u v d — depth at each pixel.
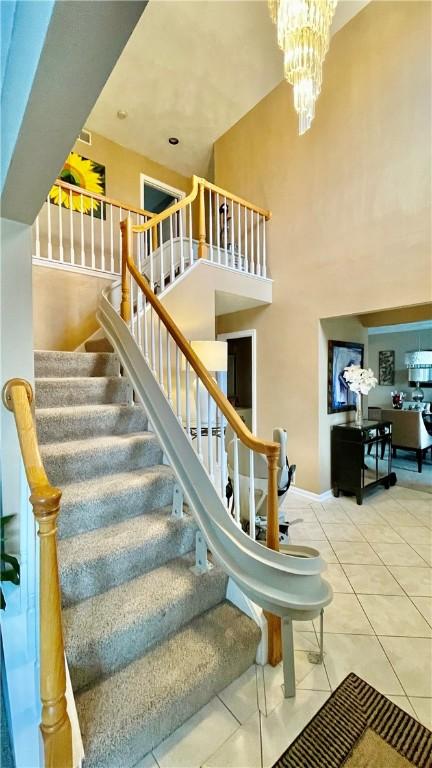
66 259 4.14
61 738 1.00
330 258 3.93
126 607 1.53
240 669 1.61
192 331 3.75
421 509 3.79
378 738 1.36
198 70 4.22
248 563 1.65
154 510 2.13
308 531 3.25
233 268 4.16
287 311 4.43
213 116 4.95
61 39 0.66
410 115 3.21
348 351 4.50
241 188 5.04
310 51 2.69
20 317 1.56
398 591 2.33
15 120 0.92
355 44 3.61
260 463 2.62
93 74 0.75
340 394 4.38
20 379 1.52
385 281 3.44
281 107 4.45
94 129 5.00
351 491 4.04
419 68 3.14
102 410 2.44
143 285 2.66
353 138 3.67
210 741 1.34
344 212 3.78
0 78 1.09
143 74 4.24
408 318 4.43
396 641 1.89
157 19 3.60
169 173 5.98
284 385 4.48
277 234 4.54
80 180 4.84
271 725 1.40
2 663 1.41
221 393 1.92
